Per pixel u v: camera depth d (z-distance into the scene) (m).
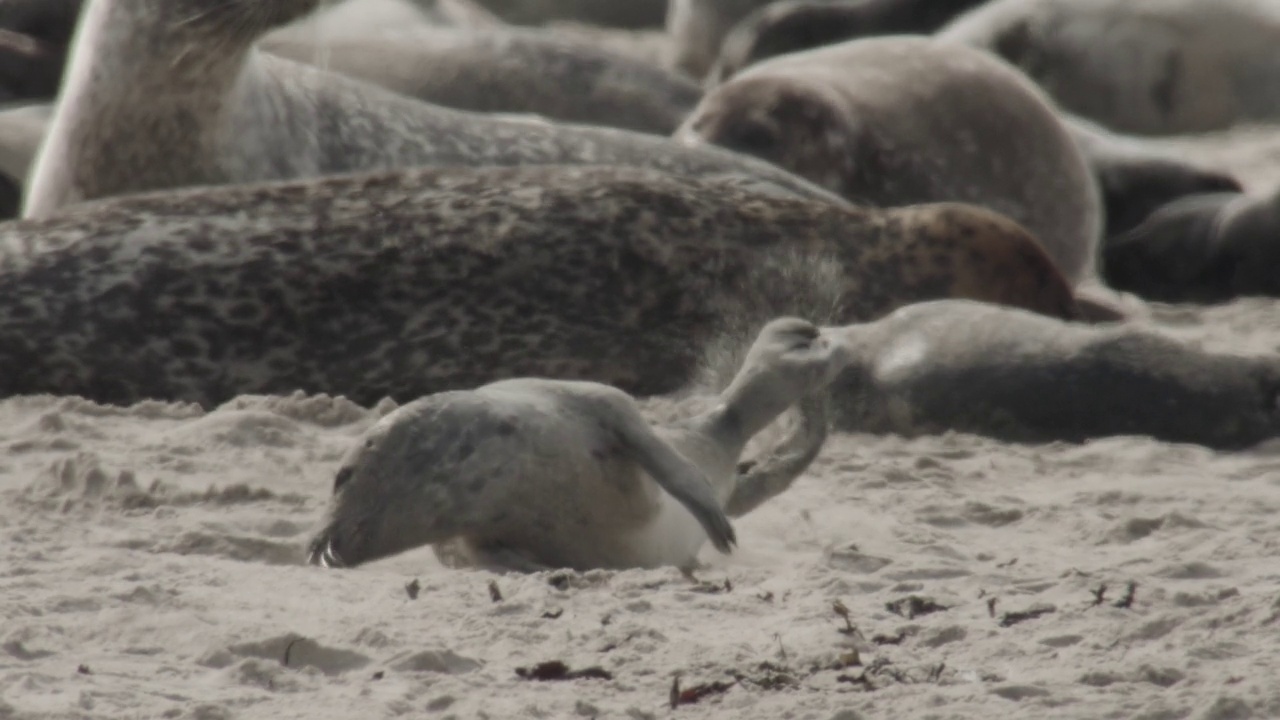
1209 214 43.38
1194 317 37.84
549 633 15.88
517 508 17.89
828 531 20.78
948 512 21.69
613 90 49.97
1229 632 15.99
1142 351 26.39
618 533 18.27
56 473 21.50
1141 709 14.05
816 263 29.39
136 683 14.45
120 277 27.73
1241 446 25.84
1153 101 70.31
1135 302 41.31
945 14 71.62
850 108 42.66
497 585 17.23
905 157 42.88
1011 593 17.53
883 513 21.66
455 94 49.12
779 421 24.84
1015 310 27.50
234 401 26.62
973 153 43.34
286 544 18.81
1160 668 14.95
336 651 15.21
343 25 59.19
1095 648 15.72
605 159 37.66
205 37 32.47
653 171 30.27
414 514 17.62
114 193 33.50
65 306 27.56
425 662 15.07
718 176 36.44
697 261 29.03
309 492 21.69
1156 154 48.31
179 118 33.12
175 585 17.17
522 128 37.66
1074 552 19.83
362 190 29.14
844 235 29.88
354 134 35.78
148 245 28.00
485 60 49.38
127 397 27.59
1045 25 70.62
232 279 27.83
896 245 30.02
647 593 17.23
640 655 15.35
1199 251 42.91
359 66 49.59
